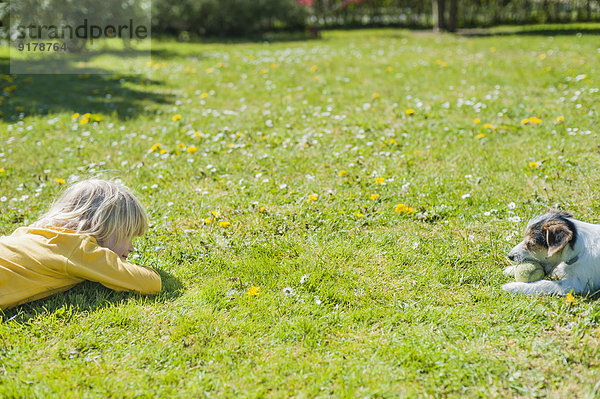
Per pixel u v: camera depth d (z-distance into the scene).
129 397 2.34
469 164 4.95
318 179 4.70
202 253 3.53
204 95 8.16
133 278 3.03
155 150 5.70
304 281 3.18
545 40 13.91
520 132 5.83
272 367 2.51
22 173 5.12
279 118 6.75
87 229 3.11
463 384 2.38
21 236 3.01
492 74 9.06
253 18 18.89
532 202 4.04
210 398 2.34
